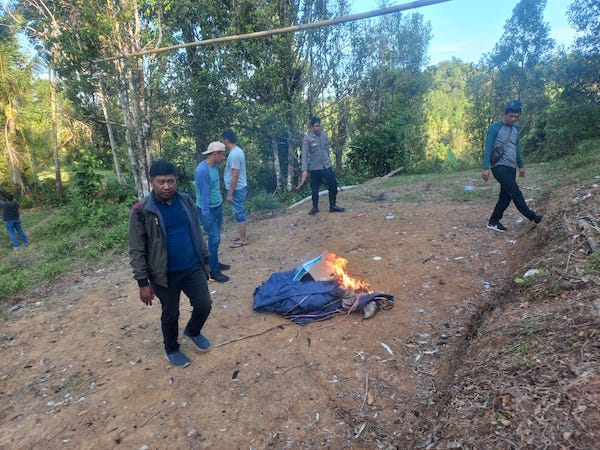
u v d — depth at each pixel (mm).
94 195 13438
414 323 3730
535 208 6379
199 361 3537
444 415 2350
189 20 11430
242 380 3225
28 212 16344
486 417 2133
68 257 7934
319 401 2916
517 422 2014
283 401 2953
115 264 7129
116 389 3324
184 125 12273
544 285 3285
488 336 2926
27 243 10781
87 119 16953
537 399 2100
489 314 3473
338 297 4180
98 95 14430
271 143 13523
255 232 7793
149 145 11633
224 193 12906
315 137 8023
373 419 2707
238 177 6445
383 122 17750
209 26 11469
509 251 4969
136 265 3053
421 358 3246
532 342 2580
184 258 3203
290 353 3500
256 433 2703
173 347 3508
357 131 18016
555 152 15117
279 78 11820
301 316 4047
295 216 8648
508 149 5242
